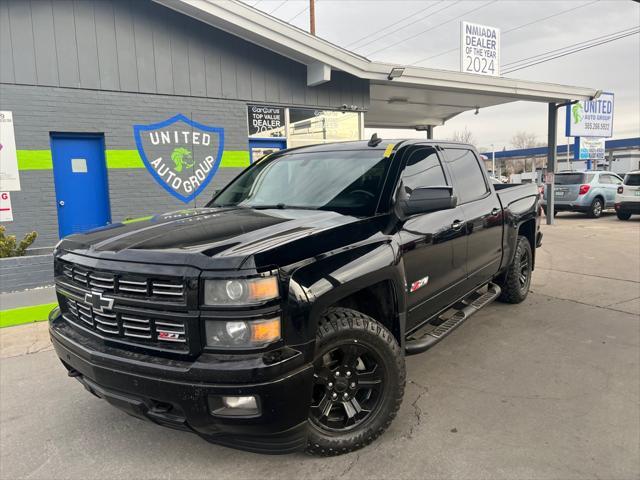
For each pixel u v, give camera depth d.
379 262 2.75
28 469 2.74
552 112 14.96
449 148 4.34
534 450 2.80
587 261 8.73
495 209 4.71
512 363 4.07
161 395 2.24
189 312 2.21
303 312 2.30
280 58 9.88
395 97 13.53
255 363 2.15
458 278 3.98
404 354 3.06
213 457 2.82
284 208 3.36
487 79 12.00
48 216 7.84
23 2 7.36
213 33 9.07
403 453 2.79
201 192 9.27
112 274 2.43
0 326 5.42
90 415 3.37
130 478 2.64
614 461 2.69
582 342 4.54
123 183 8.45
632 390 3.54
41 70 7.58
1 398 3.66
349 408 2.74
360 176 3.40
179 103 8.84
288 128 10.25
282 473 2.64
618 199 16.16
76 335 2.66
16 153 7.52
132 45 8.29
